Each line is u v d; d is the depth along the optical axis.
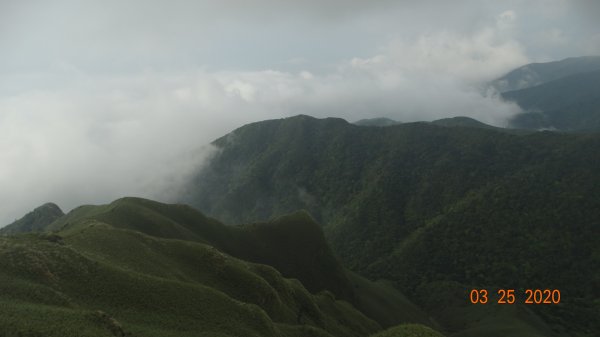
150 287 60.38
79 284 55.59
